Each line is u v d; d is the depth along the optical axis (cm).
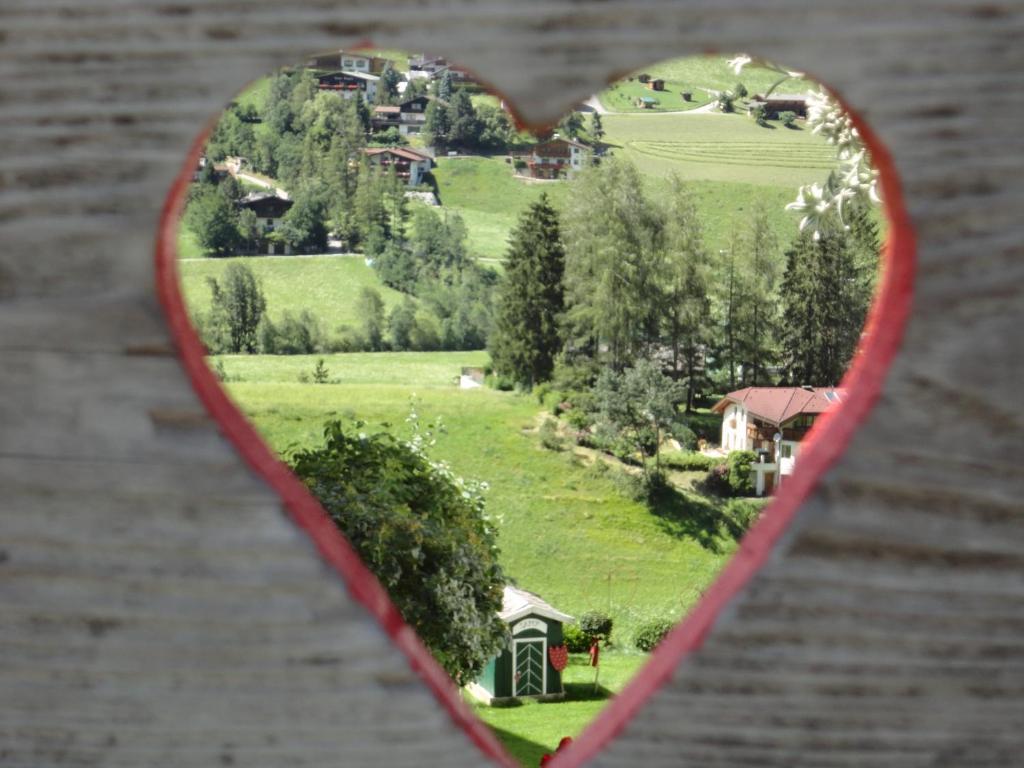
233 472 430
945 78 415
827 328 17775
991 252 421
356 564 457
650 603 12556
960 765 447
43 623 435
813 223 3186
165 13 411
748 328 17962
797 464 450
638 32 408
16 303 421
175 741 442
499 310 17838
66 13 411
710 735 446
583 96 412
